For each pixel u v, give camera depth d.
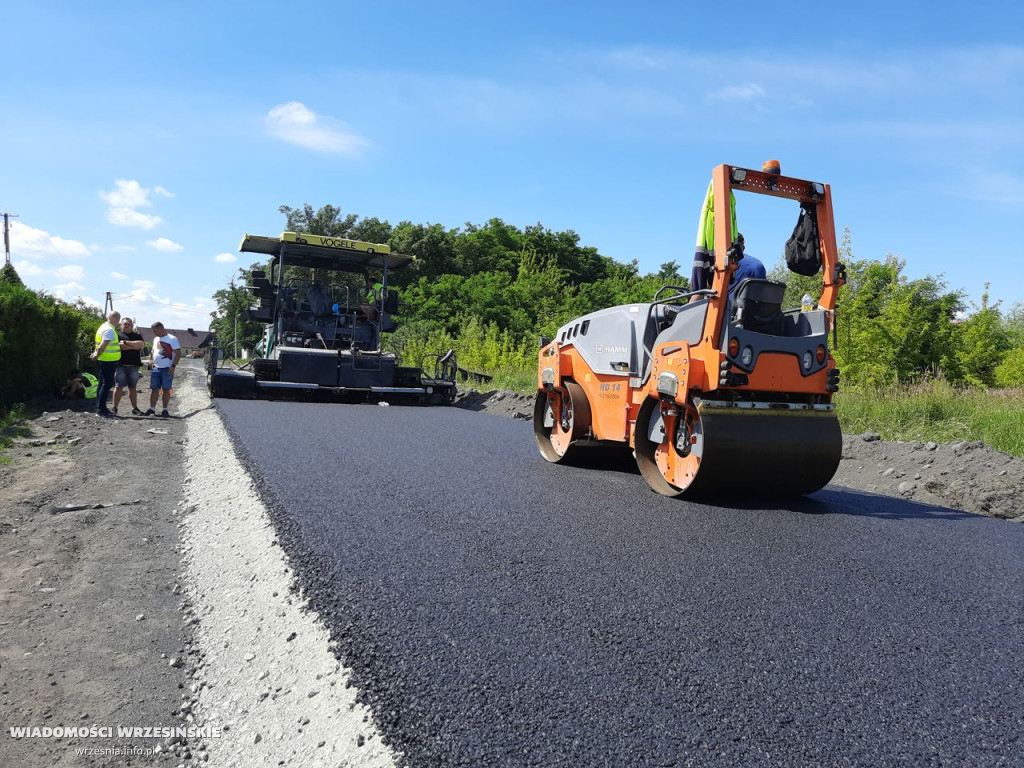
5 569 4.31
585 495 5.57
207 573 4.18
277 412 11.09
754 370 5.22
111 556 4.55
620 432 6.46
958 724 2.38
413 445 7.95
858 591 3.58
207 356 14.62
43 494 6.00
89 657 3.27
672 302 6.34
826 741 2.25
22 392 12.70
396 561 3.81
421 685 2.56
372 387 14.12
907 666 2.78
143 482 6.54
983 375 16.25
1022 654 2.93
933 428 9.10
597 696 2.48
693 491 5.43
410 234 46.34
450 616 3.12
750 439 5.21
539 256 50.78
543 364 7.70
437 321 32.88
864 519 5.13
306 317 15.10
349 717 2.47
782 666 2.73
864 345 13.28
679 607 3.27
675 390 5.44
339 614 3.15
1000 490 6.21
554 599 3.32
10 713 2.83
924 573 3.91
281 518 4.58
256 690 2.88
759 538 4.46
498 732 2.28
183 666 3.23
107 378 11.14
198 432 9.34
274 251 15.18
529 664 2.70
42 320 13.33
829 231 5.65
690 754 2.17
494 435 9.27
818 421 5.44
